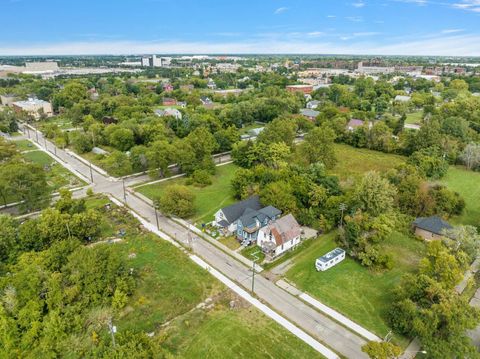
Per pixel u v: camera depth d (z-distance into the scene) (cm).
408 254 4959
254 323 3584
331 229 5609
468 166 8531
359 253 4638
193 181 7469
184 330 3478
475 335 3506
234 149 8719
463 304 3319
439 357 2956
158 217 5956
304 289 4162
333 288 4181
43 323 3300
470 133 10006
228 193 7031
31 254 4141
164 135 9994
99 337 3291
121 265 4025
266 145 8369
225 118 12162
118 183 7494
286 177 6338
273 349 3266
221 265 4609
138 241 5150
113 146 9988
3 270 4119
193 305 3853
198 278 4316
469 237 4406
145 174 8081
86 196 6731
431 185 6294
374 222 4809
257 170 6850
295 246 5109
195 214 6091
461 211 6112
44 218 4722
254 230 5119
